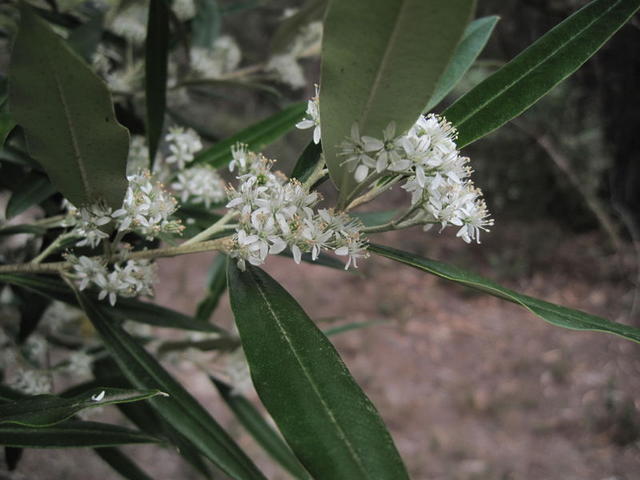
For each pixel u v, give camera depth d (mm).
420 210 123
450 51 93
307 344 110
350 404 102
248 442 661
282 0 742
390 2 90
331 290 1062
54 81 97
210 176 173
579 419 792
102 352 235
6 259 218
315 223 117
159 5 163
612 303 1023
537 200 1207
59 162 111
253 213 116
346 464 95
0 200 351
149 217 129
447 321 1006
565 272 1112
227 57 294
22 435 120
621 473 709
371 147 105
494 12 677
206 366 234
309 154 134
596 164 1029
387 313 1004
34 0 241
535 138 1125
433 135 114
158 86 169
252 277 121
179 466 542
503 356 921
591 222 1180
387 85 99
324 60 98
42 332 241
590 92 966
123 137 107
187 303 937
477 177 1232
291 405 102
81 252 148
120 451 182
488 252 1175
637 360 885
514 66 135
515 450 741
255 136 186
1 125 121
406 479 94
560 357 910
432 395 829
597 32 132
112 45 263
